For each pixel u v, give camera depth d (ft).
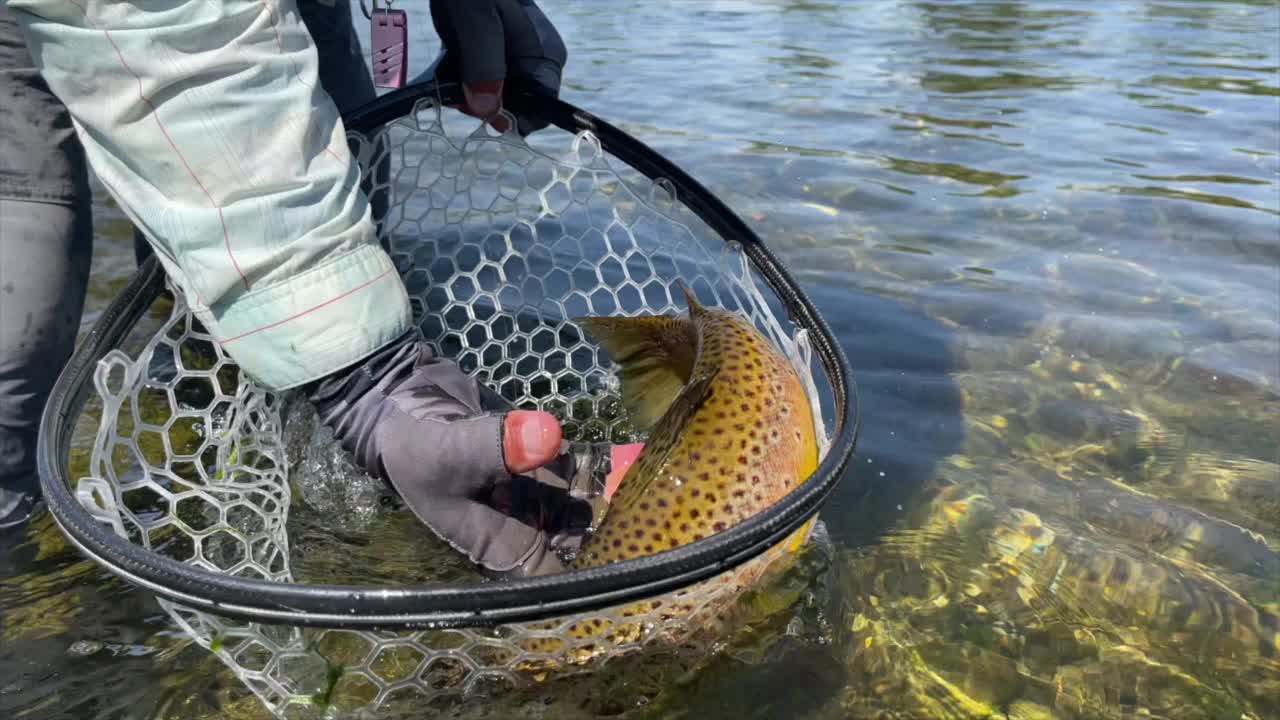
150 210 1.58
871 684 1.61
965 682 1.61
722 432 1.69
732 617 1.69
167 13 1.50
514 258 3.17
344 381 1.69
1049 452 2.27
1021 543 1.95
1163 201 3.93
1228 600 1.79
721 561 1.31
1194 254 3.40
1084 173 4.33
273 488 1.97
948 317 2.94
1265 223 3.67
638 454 1.86
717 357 1.79
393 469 1.68
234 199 1.56
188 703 1.55
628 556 1.63
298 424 2.05
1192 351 2.71
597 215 3.53
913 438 2.32
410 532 2.02
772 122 5.27
